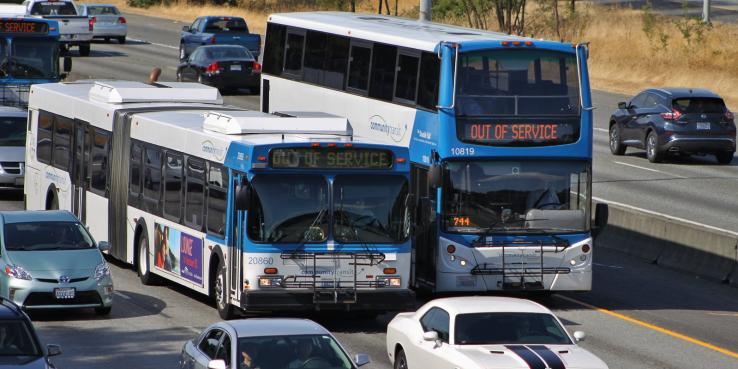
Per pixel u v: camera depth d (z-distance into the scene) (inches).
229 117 3157.0
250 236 2915.8
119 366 2615.7
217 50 7534.5
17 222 3245.6
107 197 3917.3
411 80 3353.8
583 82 3228.3
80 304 3100.4
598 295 3526.1
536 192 3213.6
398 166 2994.6
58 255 3154.5
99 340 2888.8
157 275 3641.7
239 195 2861.7
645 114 5895.7
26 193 4670.3
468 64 3179.1
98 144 3988.7
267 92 4178.2
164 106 3941.9
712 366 2667.3
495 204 3196.4
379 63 3528.5
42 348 2169.0
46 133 4485.7
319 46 3870.6
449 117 3164.4
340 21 3895.2
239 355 1934.1
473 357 2070.6
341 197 2962.6
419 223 3132.4
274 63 4148.6
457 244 3184.1
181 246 3353.8
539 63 3211.1
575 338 2182.6
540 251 3208.7
